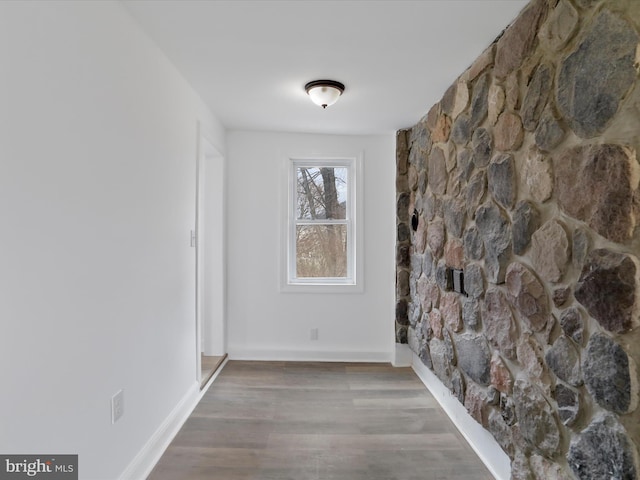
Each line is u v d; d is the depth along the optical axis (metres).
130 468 1.59
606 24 1.04
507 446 1.60
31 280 1.04
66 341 1.18
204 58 1.98
